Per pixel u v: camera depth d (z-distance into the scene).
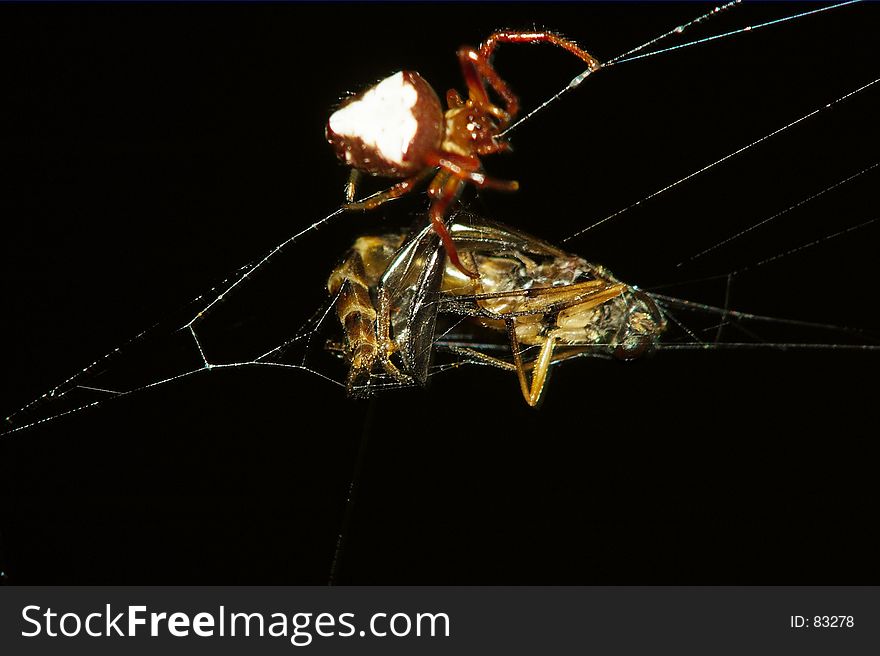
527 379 0.14
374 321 0.13
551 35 0.12
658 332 0.14
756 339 0.15
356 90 0.12
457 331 0.14
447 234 0.12
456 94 0.12
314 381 0.14
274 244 0.14
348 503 0.14
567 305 0.13
